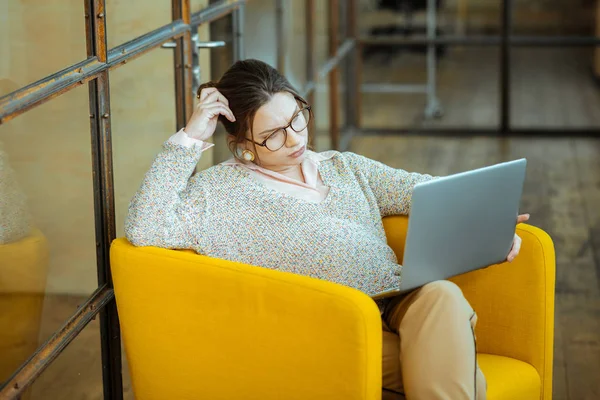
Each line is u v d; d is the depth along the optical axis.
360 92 7.57
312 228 2.30
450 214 2.10
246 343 2.08
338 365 1.96
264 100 2.29
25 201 1.97
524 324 2.40
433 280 2.17
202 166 3.31
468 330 2.08
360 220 2.41
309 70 5.65
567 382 3.21
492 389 2.22
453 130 7.53
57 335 2.14
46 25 2.03
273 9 4.60
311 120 2.45
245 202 2.29
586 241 4.82
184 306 2.14
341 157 2.49
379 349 1.96
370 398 1.96
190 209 2.23
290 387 2.05
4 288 1.89
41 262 2.05
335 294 1.94
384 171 2.53
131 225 2.18
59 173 2.12
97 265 2.39
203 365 2.16
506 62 7.46
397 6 7.77
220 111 2.28
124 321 2.24
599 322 3.78
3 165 1.86
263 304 2.03
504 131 7.52
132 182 2.65
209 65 3.40
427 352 2.07
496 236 2.26
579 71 8.34
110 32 2.42
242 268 2.06
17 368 1.95
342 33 7.02
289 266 2.28
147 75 2.71
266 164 2.37
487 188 2.15
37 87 1.97
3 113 1.80
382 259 2.35
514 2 7.53
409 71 8.03
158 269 2.14
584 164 6.51
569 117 7.80
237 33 3.87
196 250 2.24
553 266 2.39
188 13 3.04
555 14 7.49
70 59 2.18
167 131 2.92
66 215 2.18
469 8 7.62
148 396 2.27
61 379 2.18
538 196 5.69
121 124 2.52
